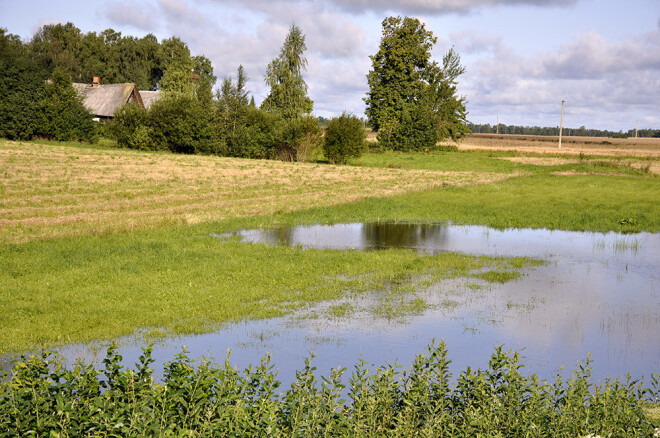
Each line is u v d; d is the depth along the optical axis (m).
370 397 5.41
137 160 45.47
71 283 13.83
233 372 5.45
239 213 26.16
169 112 56.25
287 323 11.77
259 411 5.04
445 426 5.29
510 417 5.25
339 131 55.19
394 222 26.17
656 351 10.47
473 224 26.09
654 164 61.00
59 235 19.62
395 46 73.06
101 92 79.38
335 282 15.24
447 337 11.09
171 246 18.62
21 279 14.09
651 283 16.02
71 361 9.15
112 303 12.45
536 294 14.64
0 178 31.91
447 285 15.42
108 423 4.68
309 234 22.64
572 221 26.64
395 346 10.48
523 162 61.78
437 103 78.19
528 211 29.25
